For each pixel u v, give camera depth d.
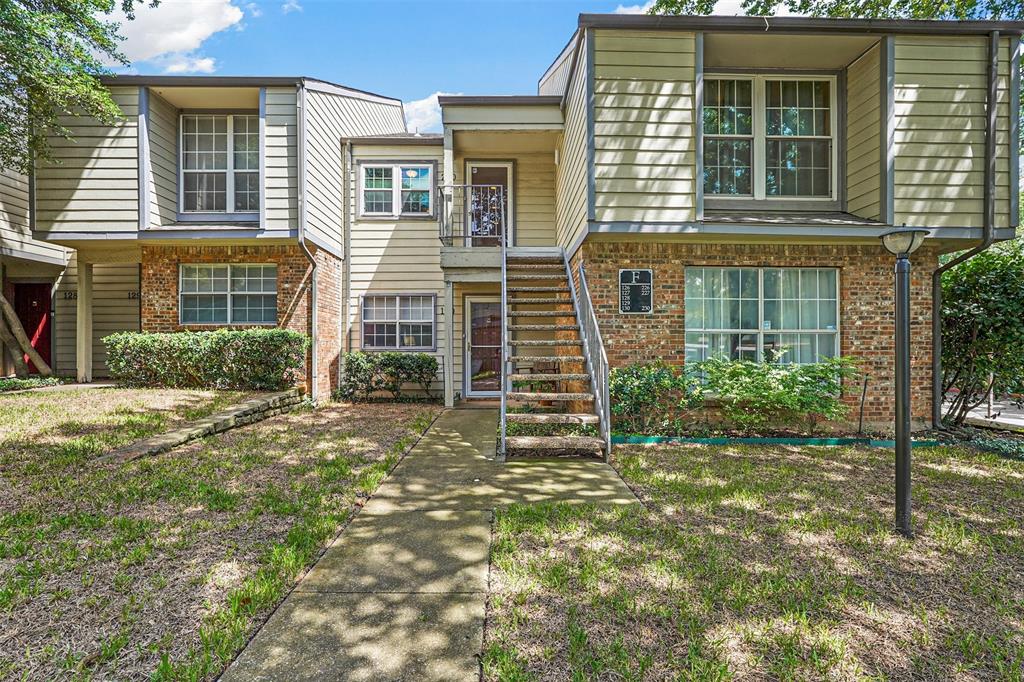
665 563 2.99
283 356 8.81
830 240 6.99
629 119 6.58
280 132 8.88
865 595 2.70
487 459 5.58
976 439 6.61
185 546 3.16
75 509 3.69
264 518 3.63
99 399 7.64
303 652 2.20
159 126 9.21
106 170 8.70
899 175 6.70
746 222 6.62
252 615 2.46
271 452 5.50
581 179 7.11
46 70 7.69
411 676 2.05
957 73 6.71
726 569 2.95
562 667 2.10
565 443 5.61
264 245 9.26
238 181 9.78
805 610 2.52
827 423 6.95
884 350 7.11
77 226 8.66
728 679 2.03
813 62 7.33
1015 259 7.07
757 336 7.20
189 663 2.09
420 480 4.76
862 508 4.00
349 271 10.95
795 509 3.96
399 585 2.77
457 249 9.23
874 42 6.83
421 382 10.63
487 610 2.53
